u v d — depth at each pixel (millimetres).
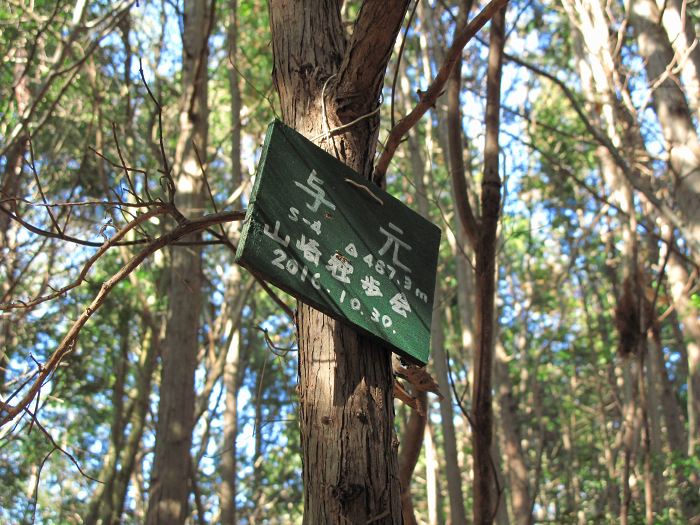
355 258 2926
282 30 3475
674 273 9547
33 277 10969
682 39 7488
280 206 2752
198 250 8375
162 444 7742
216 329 12586
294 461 18922
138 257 3363
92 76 10617
